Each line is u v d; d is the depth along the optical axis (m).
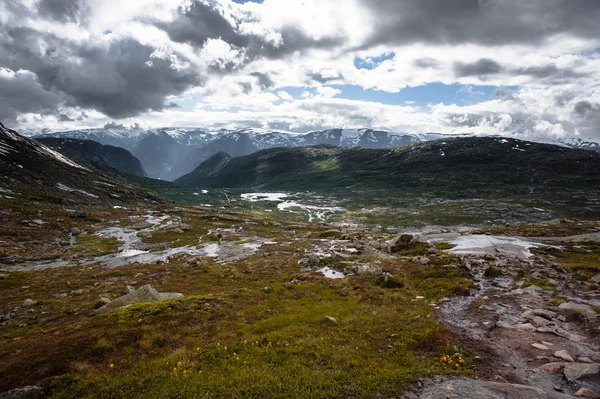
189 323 21.44
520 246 52.50
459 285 30.67
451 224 180.50
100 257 67.81
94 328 20.78
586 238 59.50
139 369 15.17
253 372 14.45
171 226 107.31
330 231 90.69
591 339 17.16
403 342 17.97
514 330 19.12
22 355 17.56
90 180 192.50
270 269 46.81
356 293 30.50
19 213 94.62
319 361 15.70
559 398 11.74
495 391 12.33
